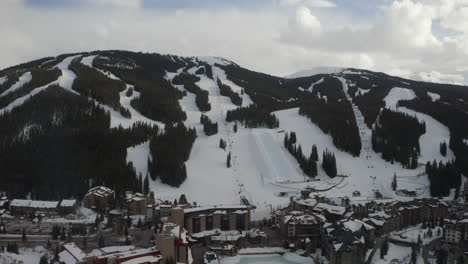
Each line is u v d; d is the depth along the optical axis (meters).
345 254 156.88
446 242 182.62
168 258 150.00
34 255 158.12
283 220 197.88
